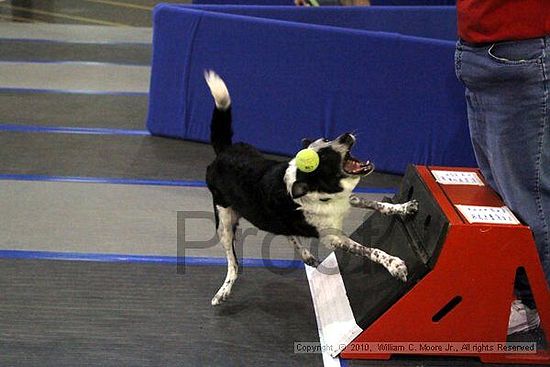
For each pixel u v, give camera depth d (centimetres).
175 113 648
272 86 610
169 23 629
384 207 386
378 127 591
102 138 655
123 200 536
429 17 715
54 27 1040
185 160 615
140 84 813
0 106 720
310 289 427
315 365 361
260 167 372
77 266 444
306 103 605
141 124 695
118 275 436
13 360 357
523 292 385
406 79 570
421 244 354
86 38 989
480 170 408
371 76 579
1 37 964
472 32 347
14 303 404
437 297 343
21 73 823
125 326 388
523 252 334
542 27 323
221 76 622
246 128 630
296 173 342
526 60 328
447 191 376
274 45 599
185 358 364
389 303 349
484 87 353
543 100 331
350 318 367
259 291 426
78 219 504
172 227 498
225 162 387
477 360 367
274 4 997
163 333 384
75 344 372
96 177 573
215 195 397
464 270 337
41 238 476
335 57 585
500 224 332
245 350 372
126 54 927
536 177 346
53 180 564
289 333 387
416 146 584
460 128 569
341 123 602
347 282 399
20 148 622
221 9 673
